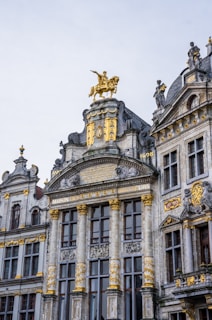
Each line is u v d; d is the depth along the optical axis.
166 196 37.84
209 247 33.34
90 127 44.19
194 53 39.12
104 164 41.81
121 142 42.25
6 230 45.19
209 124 35.81
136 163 39.94
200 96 37.03
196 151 36.28
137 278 37.19
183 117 37.66
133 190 39.41
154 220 38.12
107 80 45.25
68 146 44.69
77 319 37.56
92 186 41.00
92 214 41.16
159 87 42.00
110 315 36.41
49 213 43.03
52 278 40.25
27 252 43.59
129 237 38.62
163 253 36.59
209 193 34.09
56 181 43.34
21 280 42.22
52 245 41.38
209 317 31.30
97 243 39.66
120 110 44.06
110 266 37.97
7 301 42.44
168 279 35.84
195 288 30.89
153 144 40.81
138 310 36.28
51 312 39.09
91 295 38.44
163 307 35.25
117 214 39.47
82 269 39.06
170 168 38.19
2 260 44.34
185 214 35.16
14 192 46.53
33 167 46.41
